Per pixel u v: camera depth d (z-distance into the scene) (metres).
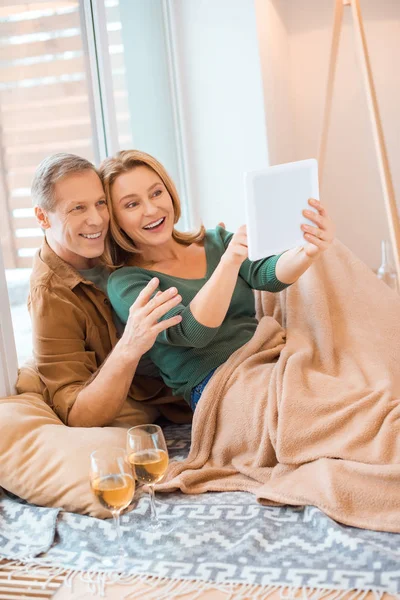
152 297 2.22
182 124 3.56
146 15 3.37
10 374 2.29
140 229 2.28
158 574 1.65
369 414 1.93
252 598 1.52
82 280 2.32
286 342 2.28
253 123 3.42
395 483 1.78
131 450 1.67
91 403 2.17
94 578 1.67
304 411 1.98
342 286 2.44
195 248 2.42
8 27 2.53
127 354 2.08
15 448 2.03
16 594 1.64
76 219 2.21
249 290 2.39
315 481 1.85
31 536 1.87
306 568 1.60
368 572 1.54
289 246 2.04
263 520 1.80
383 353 2.29
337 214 3.92
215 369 2.23
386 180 2.71
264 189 1.96
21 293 2.58
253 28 3.31
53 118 2.75
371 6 3.69
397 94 3.72
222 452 2.14
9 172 2.52
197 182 3.60
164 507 1.93
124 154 2.29
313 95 3.86
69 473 1.95
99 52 2.99
